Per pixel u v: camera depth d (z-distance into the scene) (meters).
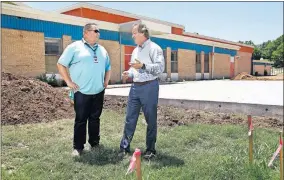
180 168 4.03
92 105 4.73
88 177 3.78
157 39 26.14
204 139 5.72
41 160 4.27
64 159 4.30
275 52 73.25
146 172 3.84
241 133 6.14
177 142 5.32
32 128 5.99
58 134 5.69
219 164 4.11
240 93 14.36
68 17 18.39
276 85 21.02
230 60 38.97
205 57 33.91
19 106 7.07
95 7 22.23
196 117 7.89
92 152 4.57
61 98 8.66
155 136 4.52
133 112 4.56
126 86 18.84
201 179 3.68
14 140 5.12
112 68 21.69
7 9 15.27
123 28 21.72
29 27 16.45
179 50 29.06
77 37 19.12
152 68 4.21
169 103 9.91
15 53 15.82
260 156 4.55
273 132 6.39
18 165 4.10
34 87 8.32
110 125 6.58
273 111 8.27
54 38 17.92
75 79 4.45
